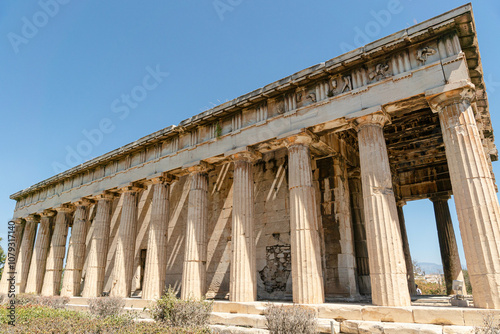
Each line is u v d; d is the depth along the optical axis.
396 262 13.20
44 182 34.47
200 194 20.95
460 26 13.73
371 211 14.16
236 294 16.81
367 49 15.45
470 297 22.70
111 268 31.12
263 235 21.84
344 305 13.69
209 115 20.97
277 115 18.42
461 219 12.32
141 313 19.00
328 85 17.03
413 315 11.85
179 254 26.39
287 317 12.51
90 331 11.29
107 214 27.20
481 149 12.66
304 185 16.62
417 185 27.34
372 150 14.90
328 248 19.27
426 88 13.91
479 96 16.67
